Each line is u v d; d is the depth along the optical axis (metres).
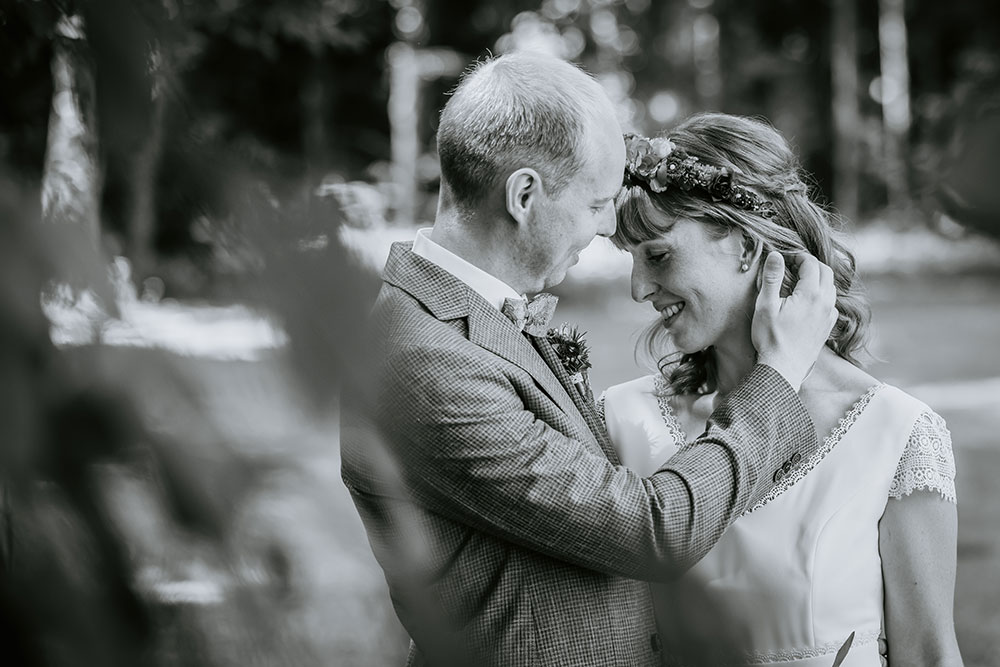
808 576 1.84
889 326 15.21
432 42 24.23
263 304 0.39
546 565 1.67
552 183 1.71
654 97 29.31
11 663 0.35
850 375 2.02
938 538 1.88
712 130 2.00
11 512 0.35
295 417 0.38
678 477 1.62
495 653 1.65
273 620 0.37
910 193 25.77
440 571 1.65
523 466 1.58
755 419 1.71
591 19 28.91
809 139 31.23
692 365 2.15
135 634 0.36
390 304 1.64
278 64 4.11
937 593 1.88
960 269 20.09
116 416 0.36
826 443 1.92
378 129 18.42
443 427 1.56
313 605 0.38
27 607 0.35
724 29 31.28
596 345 13.84
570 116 1.70
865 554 1.86
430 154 22.11
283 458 0.38
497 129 1.70
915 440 1.90
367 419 0.58
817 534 1.85
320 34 4.36
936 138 23.50
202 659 0.36
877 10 32.19
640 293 2.01
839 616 1.84
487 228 1.74
